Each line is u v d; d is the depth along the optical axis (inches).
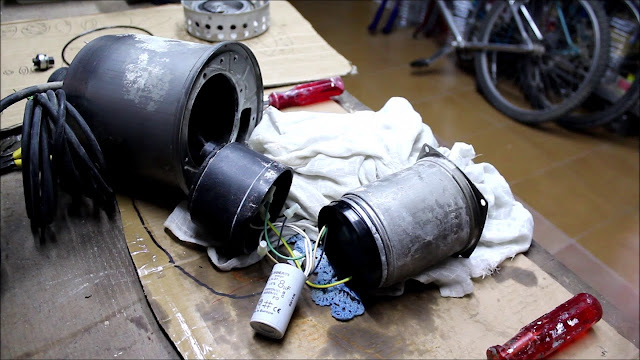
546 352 28.2
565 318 28.9
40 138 31.0
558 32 84.0
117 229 34.5
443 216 29.0
